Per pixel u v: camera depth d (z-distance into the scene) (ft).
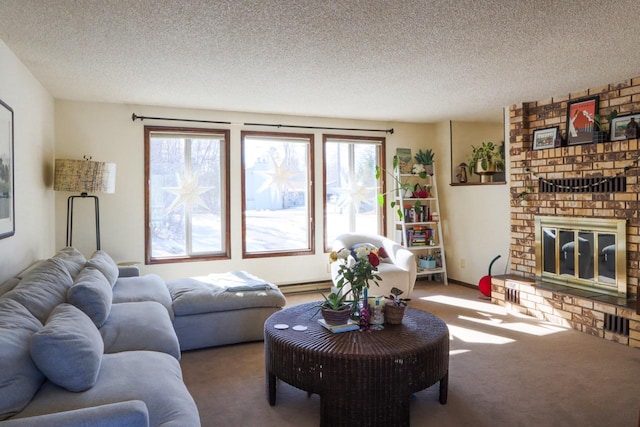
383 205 20.44
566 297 13.69
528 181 16.26
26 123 11.72
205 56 11.01
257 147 18.57
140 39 9.83
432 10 8.41
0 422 4.67
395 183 20.75
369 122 20.21
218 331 12.21
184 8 8.26
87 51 10.57
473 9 8.38
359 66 11.91
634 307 12.04
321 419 7.94
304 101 16.11
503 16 8.69
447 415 8.32
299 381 8.14
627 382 9.67
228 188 17.83
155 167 17.01
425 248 20.36
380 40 9.96
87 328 6.72
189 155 17.46
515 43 10.18
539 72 12.53
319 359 7.88
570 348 11.80
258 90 14.44
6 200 9.81
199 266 17.43
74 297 8.17
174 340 8.57
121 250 16.31
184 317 11.90
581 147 14.30
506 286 15.98
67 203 15.35
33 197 12.44
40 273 8.63
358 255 9.72
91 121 15.88
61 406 5.57
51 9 8.26
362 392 7.69
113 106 16.16
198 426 5.78
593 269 13.94
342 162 20.06
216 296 12.28
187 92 14.65
